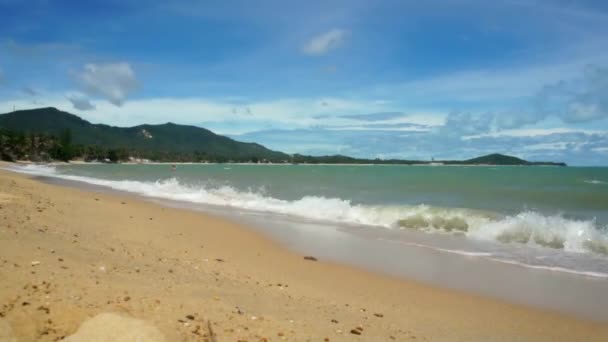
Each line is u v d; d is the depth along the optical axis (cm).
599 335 667
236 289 721
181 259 938
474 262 1115
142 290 599
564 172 6831
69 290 543
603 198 2358
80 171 6191
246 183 3781
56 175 4644
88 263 725
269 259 1079
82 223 1217
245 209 2056
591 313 759
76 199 1852
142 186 3120
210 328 494
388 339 584
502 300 823
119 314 482
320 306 707
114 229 1206
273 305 662
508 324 703
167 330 462
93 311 482
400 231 1543
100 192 2619
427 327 667
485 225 1495
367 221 1731
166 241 1148
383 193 2822
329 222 1720
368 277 955
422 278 961
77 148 13588
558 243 1319
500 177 4897
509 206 2059
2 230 889
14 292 506
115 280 636
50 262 679
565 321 722
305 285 854
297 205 2086
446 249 1262
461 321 709
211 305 589
